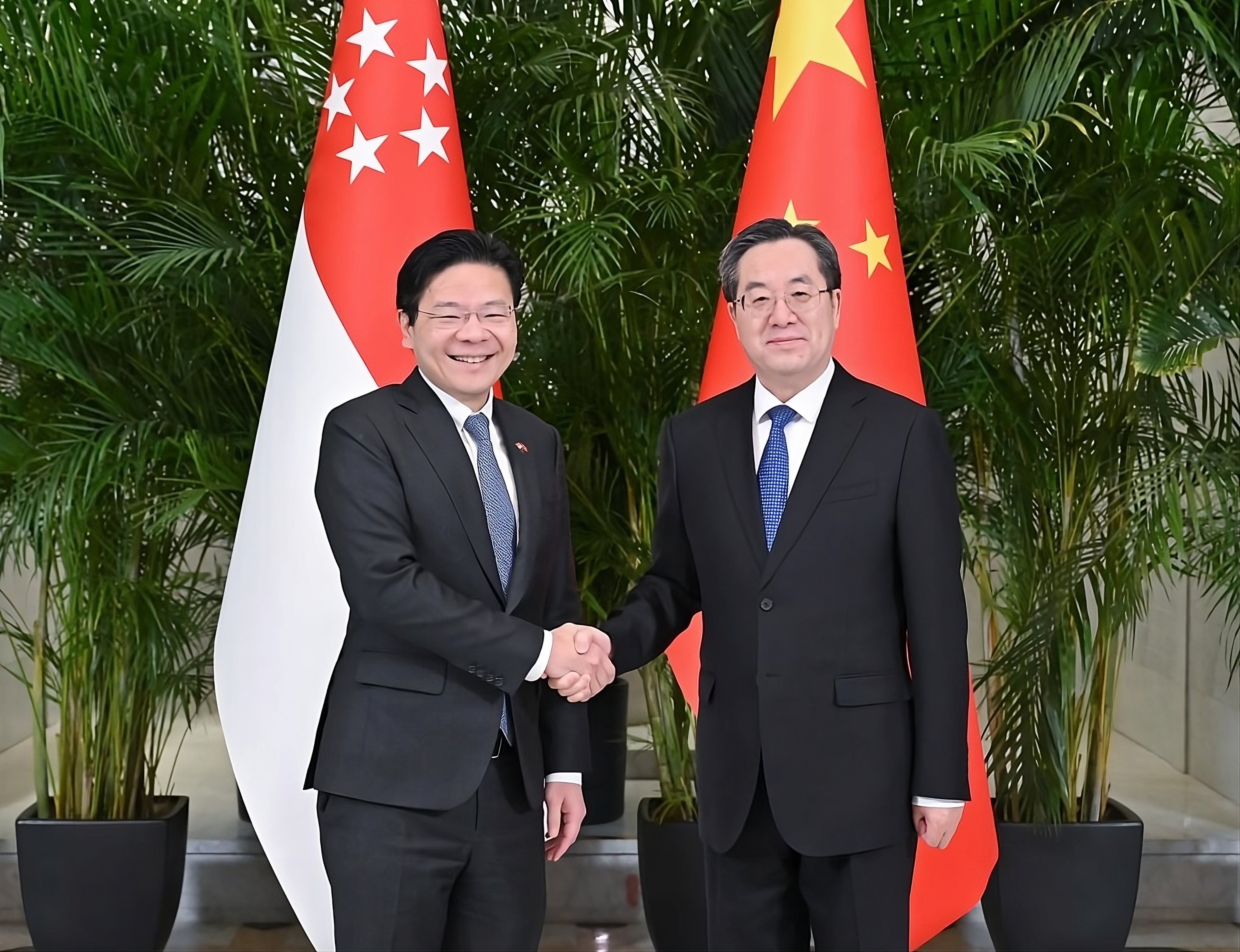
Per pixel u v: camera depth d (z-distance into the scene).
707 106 2.79
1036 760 2.70
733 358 2.38
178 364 2.67
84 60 2.47
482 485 1.70
